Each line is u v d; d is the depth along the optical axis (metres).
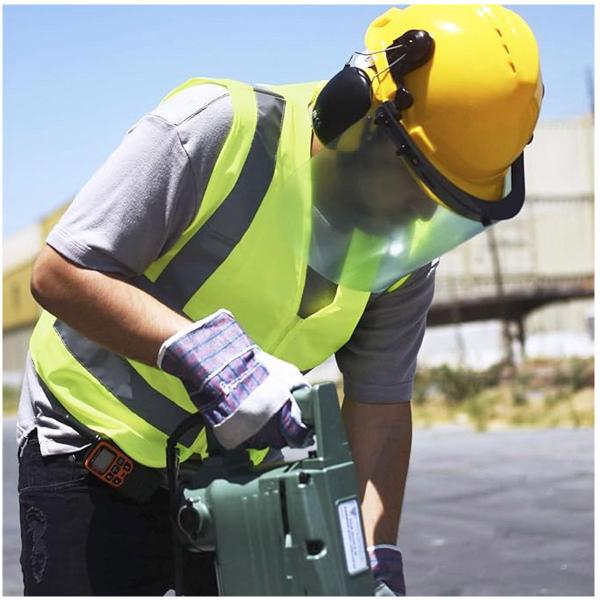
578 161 18.19
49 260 1.62
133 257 1.63
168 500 1.88
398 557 1.93
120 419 1.83
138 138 1.64
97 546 1.84
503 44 1.66
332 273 1.82
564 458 8.94
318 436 1.50
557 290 18.12
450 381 16.39
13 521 5.79
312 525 1.46
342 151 1.71
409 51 1.65
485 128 1.65
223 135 1.67
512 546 5.24
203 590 1.95
